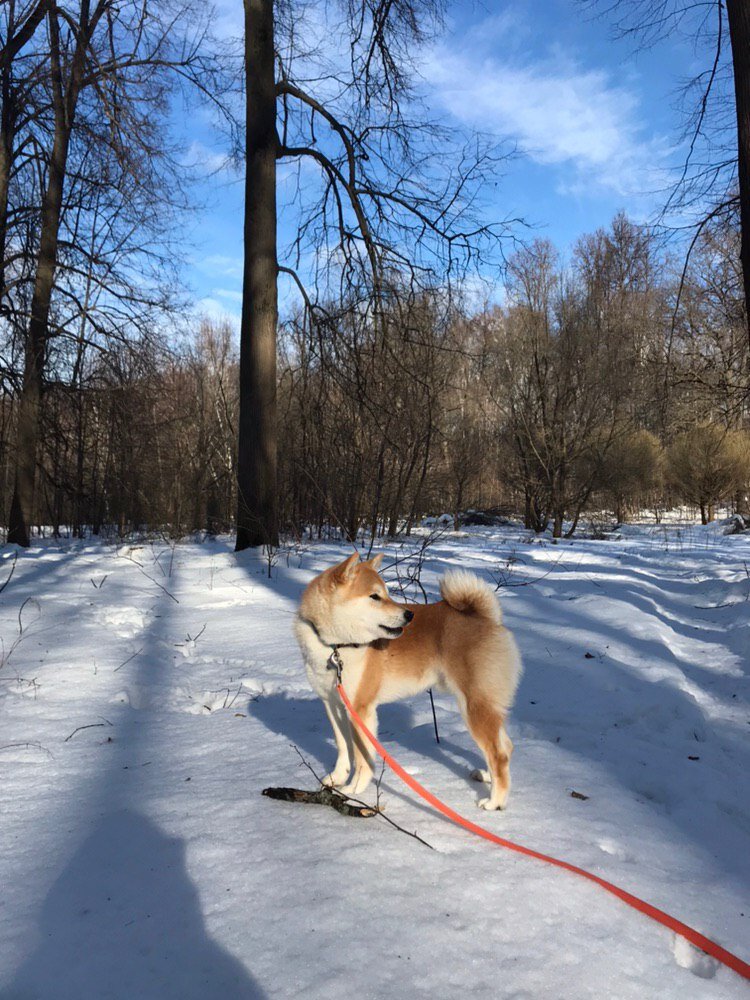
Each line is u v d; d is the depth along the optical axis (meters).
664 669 6.51
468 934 2.50
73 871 2.91
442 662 3.96
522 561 13.80
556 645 7.32
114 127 14.55
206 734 4.73
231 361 37.16
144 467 21.00
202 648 7.20
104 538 19.75
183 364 22.94
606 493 29.69
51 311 16.91
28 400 16.09
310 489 18.17
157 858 3.02
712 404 22.05
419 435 18.84
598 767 4.30
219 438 25.78
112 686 5.70
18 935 2.48
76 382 17.03
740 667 6.97
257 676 6.15
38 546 16.80
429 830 3.36
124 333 17.00
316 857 3.04
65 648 6.88
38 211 16.27
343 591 3.82
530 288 24.81
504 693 3.81
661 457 28.05
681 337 18.06
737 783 4.28
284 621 8.32
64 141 15.99
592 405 24.89
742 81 8.71
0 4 13.92
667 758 4.59
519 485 28.48
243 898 2.71
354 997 2.17
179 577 11.63
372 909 2.64
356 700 3.83
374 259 14.49
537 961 2.37
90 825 3.32
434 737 4.80
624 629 7.98
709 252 15.03
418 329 14.96
